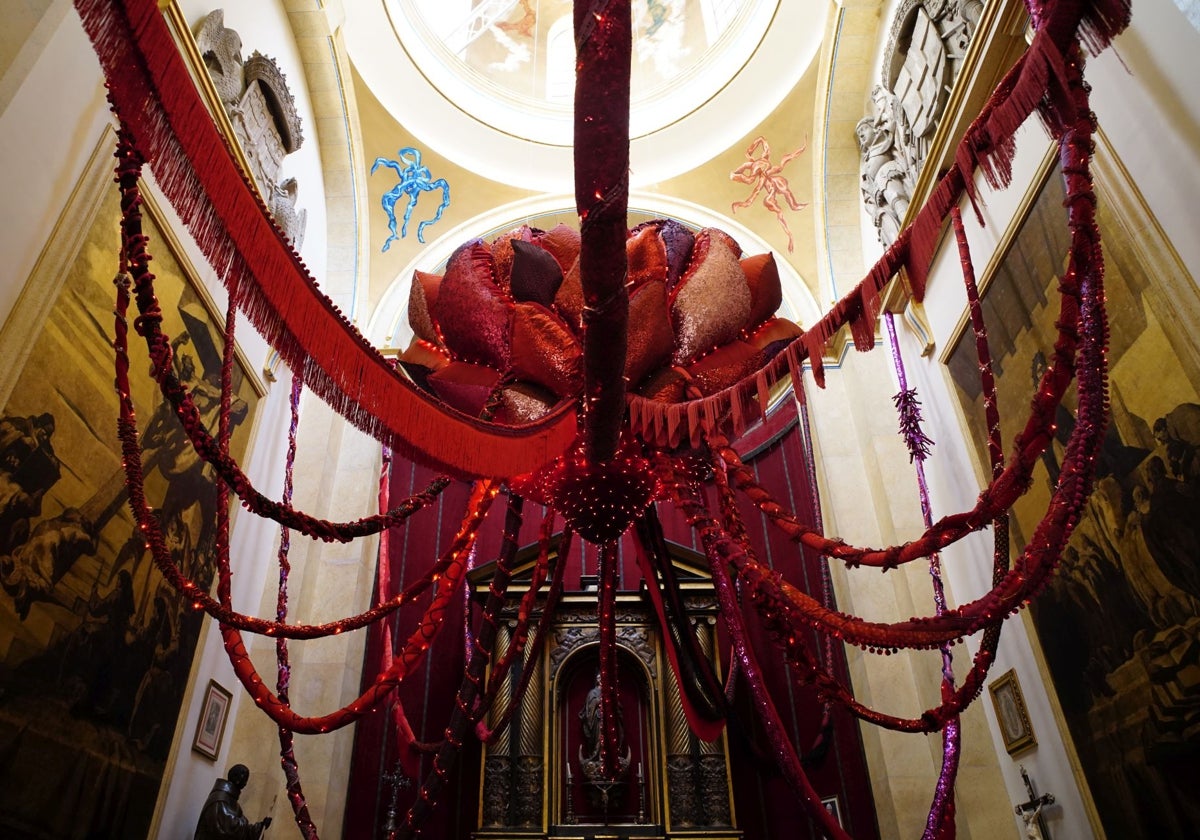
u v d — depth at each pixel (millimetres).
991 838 6289
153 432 5656
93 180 4926
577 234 4891
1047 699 5676
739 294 4633
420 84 10484
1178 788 4289
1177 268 4094
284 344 2223
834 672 8086
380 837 7414
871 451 8320
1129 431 4527
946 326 7336
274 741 7098
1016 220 5766
